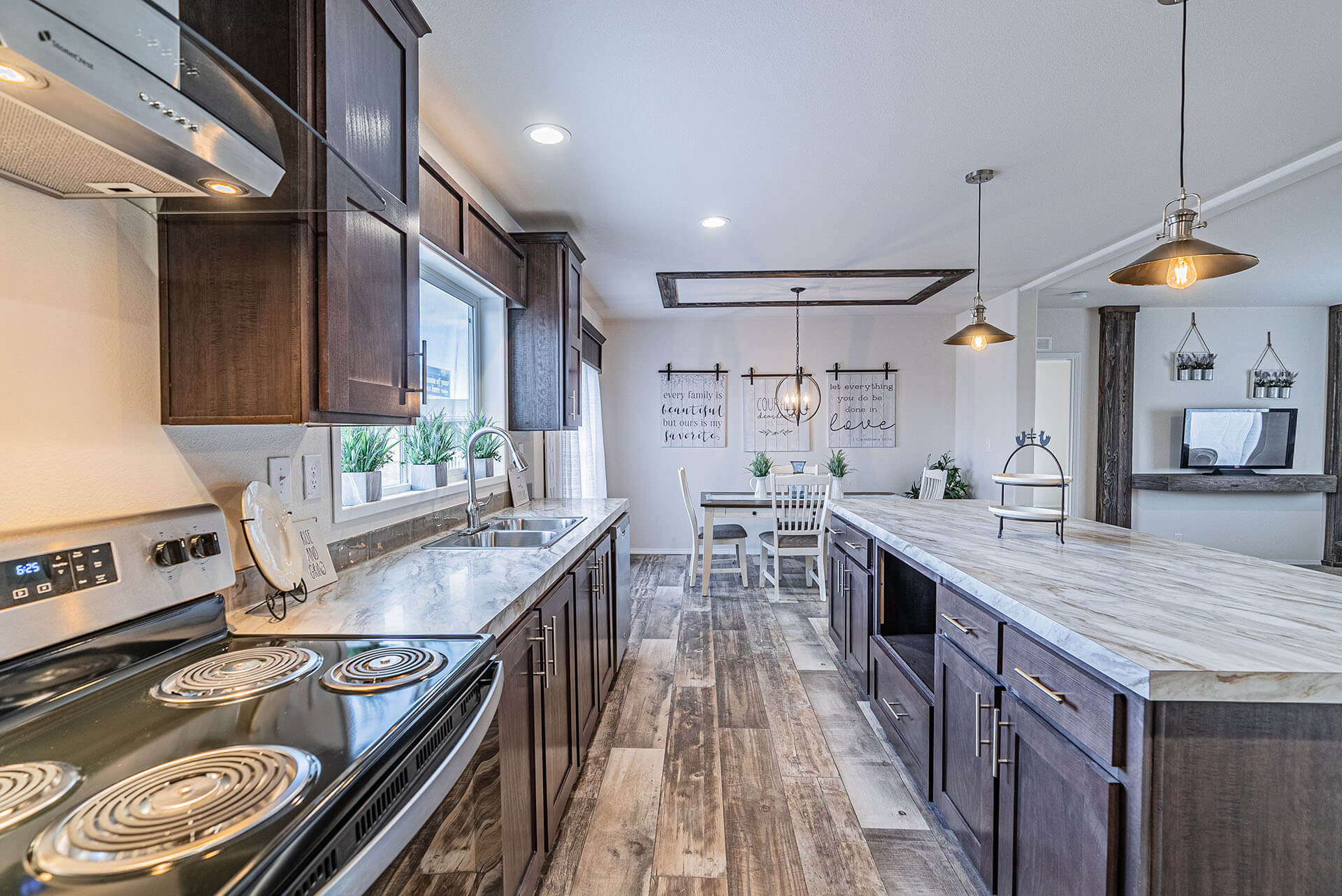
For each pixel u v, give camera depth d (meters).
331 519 1.73
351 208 1.14
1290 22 1.72
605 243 3.76
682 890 1.69
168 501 1.19
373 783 0.73
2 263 0.92
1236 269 1.82
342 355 1.21
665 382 6.31
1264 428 5.85
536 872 1.60
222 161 0.86
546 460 4.38
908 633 2.59
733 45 1.83
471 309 3.17
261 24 1.07
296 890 0.58
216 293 1.16
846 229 3.51
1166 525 5.96
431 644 1.15
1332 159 2.58
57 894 0.51
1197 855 1.02
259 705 0.90
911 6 1.66
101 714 0.87
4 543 0.86
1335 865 1.02
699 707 2.81
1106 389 5.87
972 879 1.73
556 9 1.65
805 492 4.63
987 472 5.49
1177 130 2.37
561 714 1.89
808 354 6.23
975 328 3.19
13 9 0.54
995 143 2.46
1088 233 3.61
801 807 2.06
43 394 0.98
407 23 1.46
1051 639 1.26
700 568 5.72
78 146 0.81
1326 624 1.23
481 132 2.34
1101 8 1.67
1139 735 1.03
